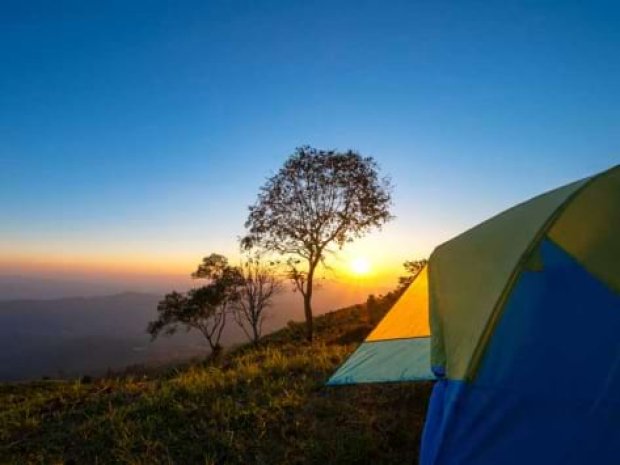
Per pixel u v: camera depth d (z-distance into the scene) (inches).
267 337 1310.3
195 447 239.3
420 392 277.0
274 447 230.8
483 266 185.3
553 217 175.0
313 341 943.7
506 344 155.9
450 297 192.1
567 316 154.3
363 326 995.9
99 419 306.0
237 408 287.4
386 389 293.3
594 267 160.6
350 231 1144.2
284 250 1144.8
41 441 284.2
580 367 145.0
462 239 216.4
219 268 1439.5
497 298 165.0
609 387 139.6
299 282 1135.0
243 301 1353.3
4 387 735.1
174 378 456.4
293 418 263.6
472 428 146.6
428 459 150.3
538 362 149.4
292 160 1147.3
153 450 243.6
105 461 240.4
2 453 271.1
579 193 179.5
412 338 265.4
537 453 136.9
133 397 374.0
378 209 1142.3
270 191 1165.7
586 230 169.2
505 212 214.4
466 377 155.4
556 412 140.8
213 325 1482.5
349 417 256.4
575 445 134.8
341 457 208.2
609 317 150.3
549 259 166.4
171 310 1473.9
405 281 1064.2
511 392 147.5
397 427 236.1
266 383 337.4
